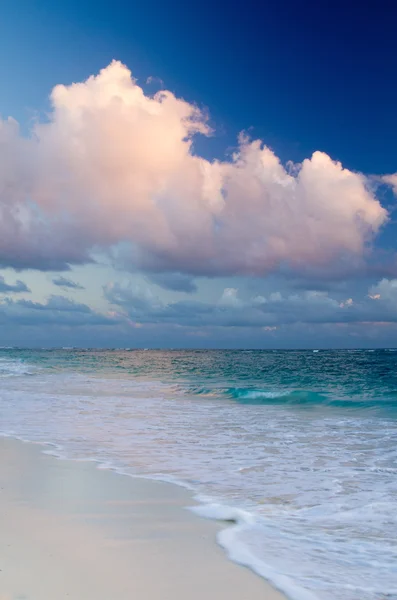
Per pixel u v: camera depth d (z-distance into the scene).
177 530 5.48
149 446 10.77
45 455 9.70
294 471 8.51
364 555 4.85
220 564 4.55
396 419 15.58
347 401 20.17
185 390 25.00
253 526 5.68
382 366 46.44
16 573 4.21
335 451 10.36
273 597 3.93
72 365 51.34
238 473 8.34
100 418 15.21
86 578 4.16
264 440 11.64
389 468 8.76
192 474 8.23
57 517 5.87
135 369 44.09
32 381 30.05
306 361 60.88
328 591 4.07
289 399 21.06
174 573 4.33
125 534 5.32
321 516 6.08
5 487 7.29
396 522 5.87
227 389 24.55
